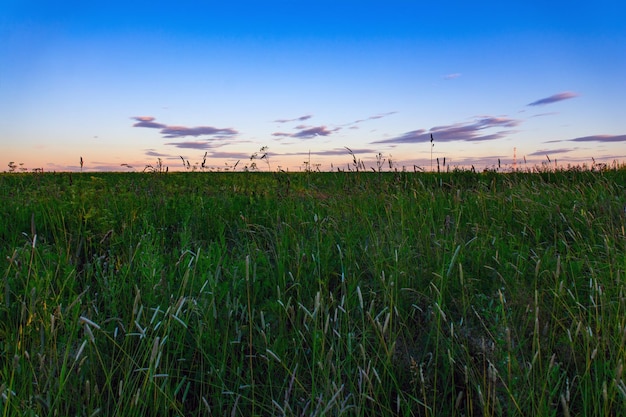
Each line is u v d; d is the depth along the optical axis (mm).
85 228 5059
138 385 2939
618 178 9695
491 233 5180
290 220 5426
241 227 5543
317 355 3123
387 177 8148
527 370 2846
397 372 3189
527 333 3363
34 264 3801
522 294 3621
